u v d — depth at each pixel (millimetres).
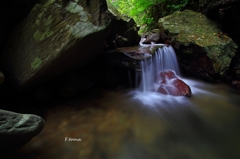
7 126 1601
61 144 2652
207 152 2539
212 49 4430
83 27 2348
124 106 3834
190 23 5617
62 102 3896
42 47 2605
